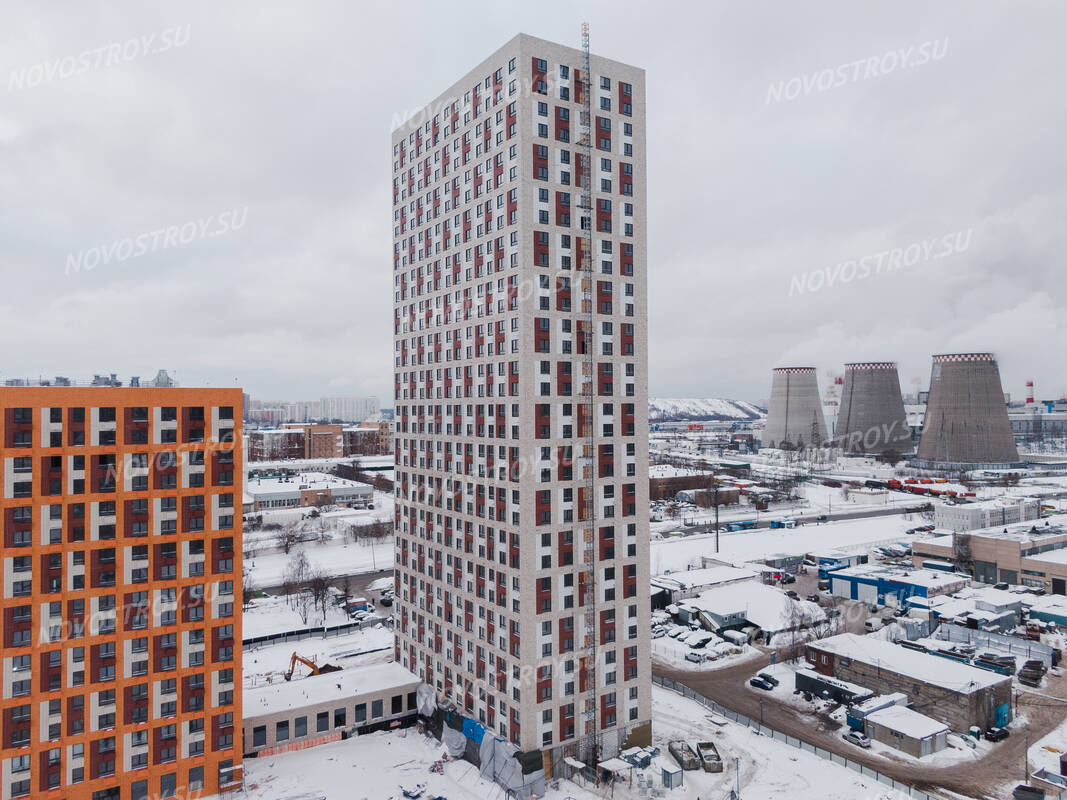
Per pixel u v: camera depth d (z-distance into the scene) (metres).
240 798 80.75
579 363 86.06
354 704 97.31
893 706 98.19
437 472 100.31
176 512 80.75
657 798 79.19
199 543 81.88
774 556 192.88
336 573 184.25
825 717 100.62
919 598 151.88
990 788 81.00
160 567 79.94
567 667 83.94
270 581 176.25
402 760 90.19
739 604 144.25
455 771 86.88
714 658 125.12
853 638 118.00
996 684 96.25
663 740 93.19
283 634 136.62
